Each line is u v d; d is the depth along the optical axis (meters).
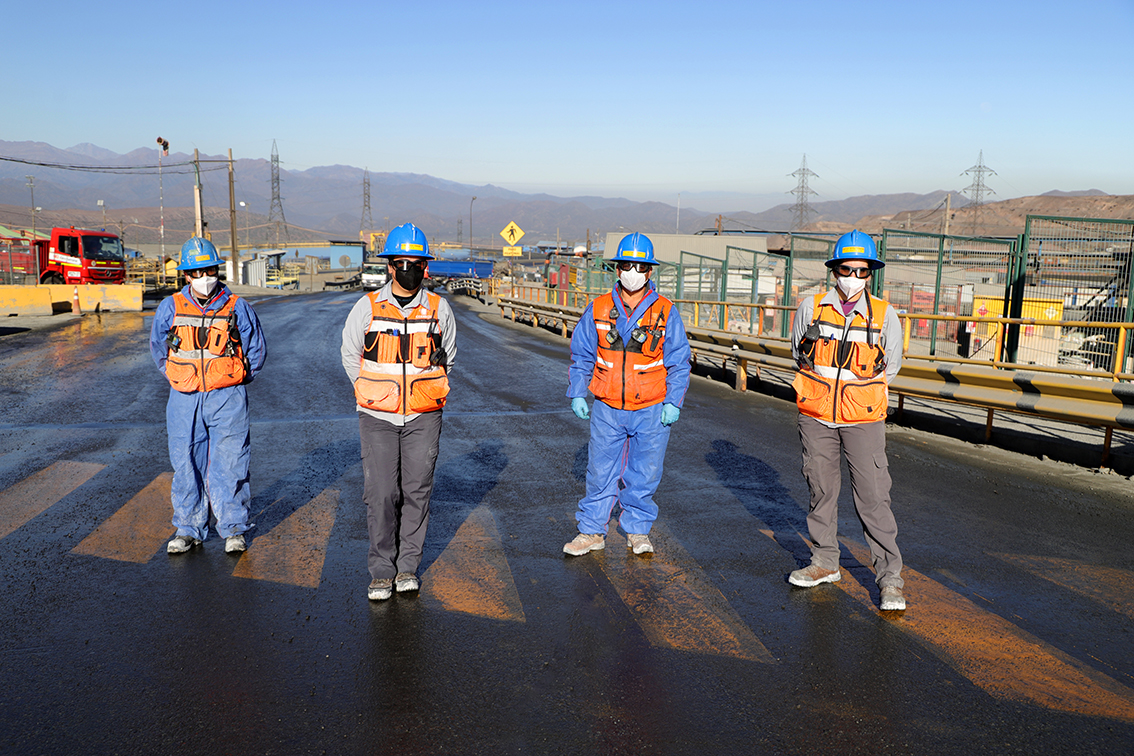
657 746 2.89
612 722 3.05
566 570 4.68
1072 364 13.31
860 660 3.57
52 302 25.62
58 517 5.51
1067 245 12.77
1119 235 12.20
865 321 4.17
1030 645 3.74
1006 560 4.85
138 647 3.62
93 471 6.72
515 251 40.75
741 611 4.10
